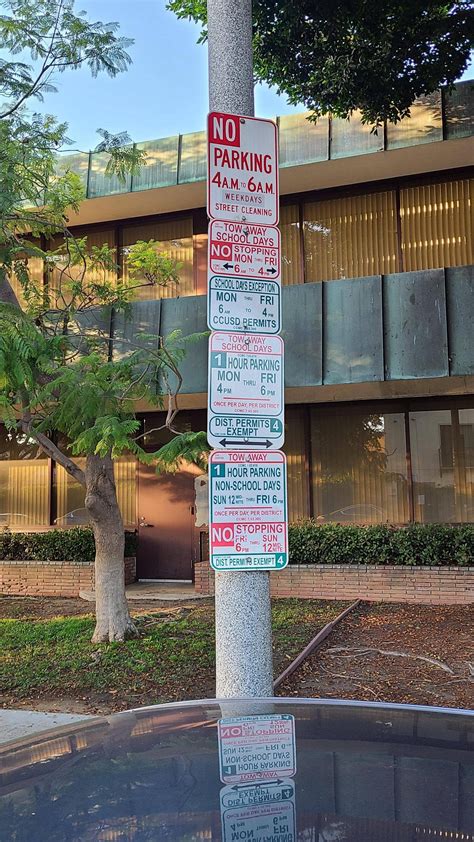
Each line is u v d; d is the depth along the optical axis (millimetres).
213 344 3418
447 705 5773
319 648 7730
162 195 11562
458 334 9438
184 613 9719
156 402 7723
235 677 3338
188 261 12430
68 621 9266
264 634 3389
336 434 12367
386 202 11578
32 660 7332
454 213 11203
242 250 3518
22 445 14000
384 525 11227
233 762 1631
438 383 10797
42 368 6109
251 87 3764
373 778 1529
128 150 9305
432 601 10266
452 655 7344
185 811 1396
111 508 7996
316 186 11719
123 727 1974
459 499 11641
